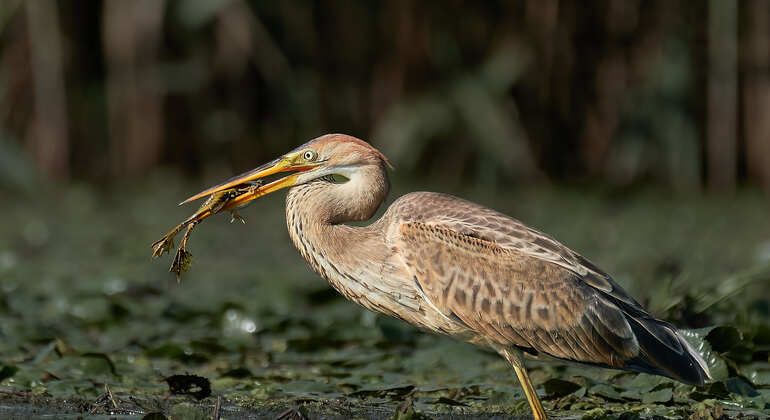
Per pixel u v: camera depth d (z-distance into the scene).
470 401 8.37
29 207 18.30
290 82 18.95
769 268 10.00
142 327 10.64
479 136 18.88
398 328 10.23
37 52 18.64
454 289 7.95
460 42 19.23
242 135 19.61
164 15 18.73
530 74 19.48
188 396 8.30
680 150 19.38
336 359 9.46
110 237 15.69
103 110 19.58
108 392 8.12
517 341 7.89
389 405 8.17
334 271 8.40
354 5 19.28
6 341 9.78
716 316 10.41
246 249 15.73
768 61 19.52
